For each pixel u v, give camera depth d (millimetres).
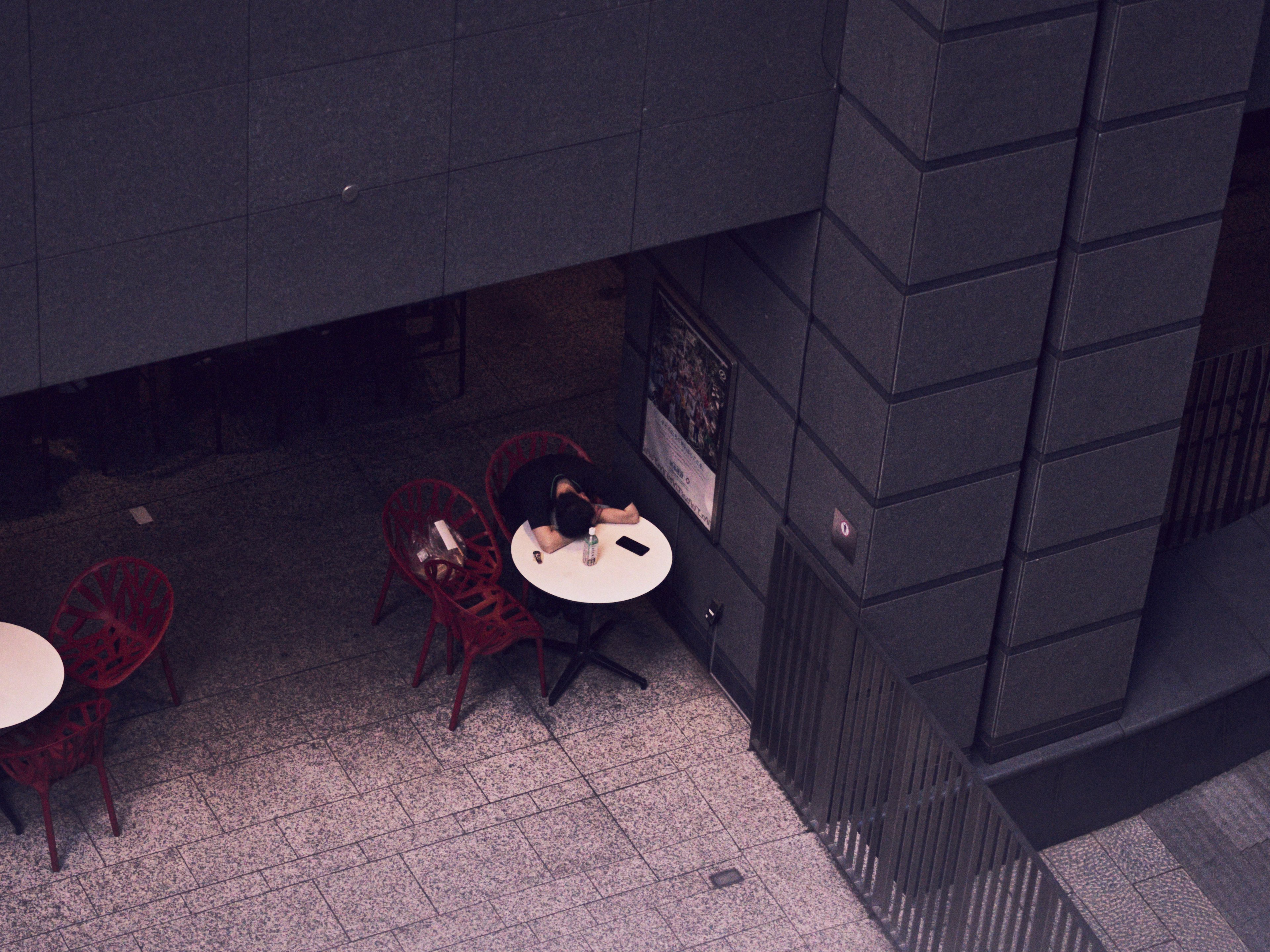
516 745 10125
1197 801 11008
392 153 7656
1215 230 8703
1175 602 11250
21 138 6836
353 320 12758
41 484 11805
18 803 9477
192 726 10047
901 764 8844
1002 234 8250
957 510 9125
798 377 9203
